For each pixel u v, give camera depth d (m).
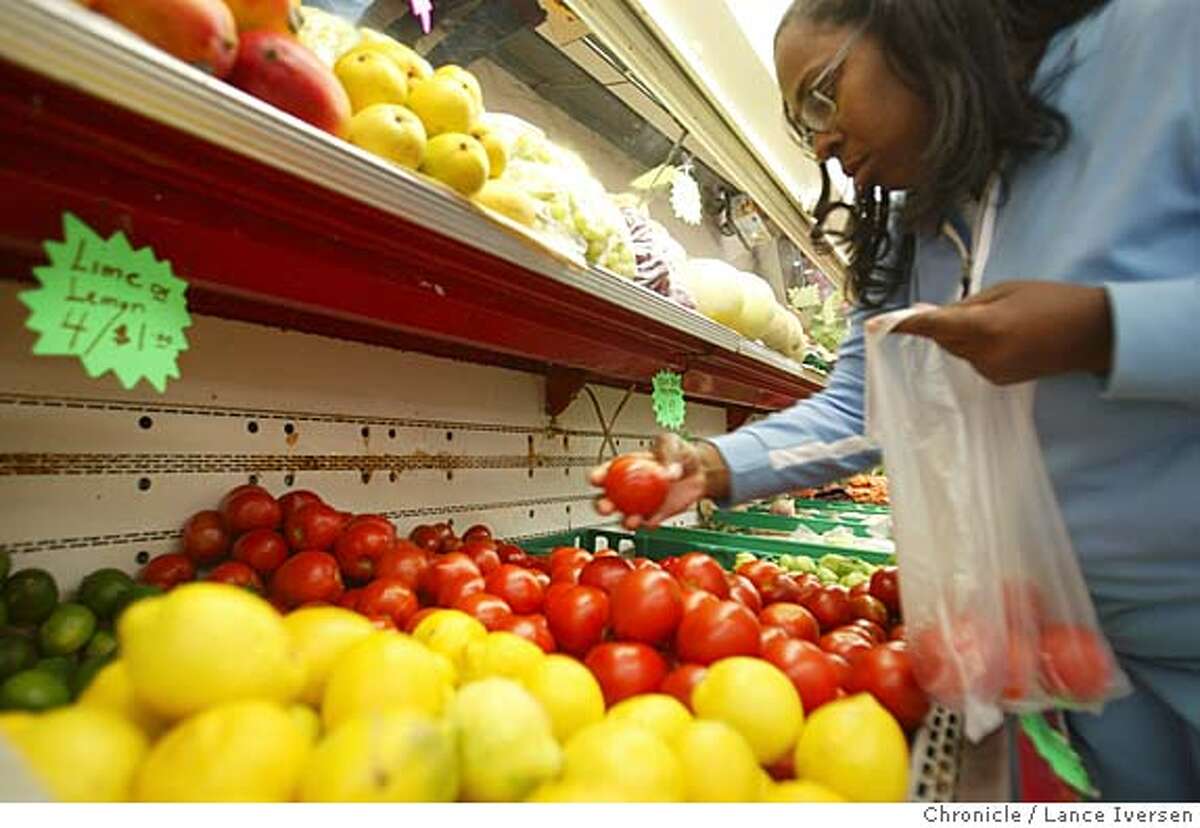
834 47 0.71
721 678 0.60
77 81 0.36
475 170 0.68
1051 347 0.51
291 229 0.57
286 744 0.39
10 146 0.39
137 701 0.42
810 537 2.00
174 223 0.50
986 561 0.64
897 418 0.68
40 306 0.42
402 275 0.71
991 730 0.65
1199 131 0.59
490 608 0.79
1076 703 0.63
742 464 0.95
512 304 0.89
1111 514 0.67
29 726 0.38
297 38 0.63
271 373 1.01
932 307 0.56
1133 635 0.73
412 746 0.39
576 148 2.06
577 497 1.77
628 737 0.46
